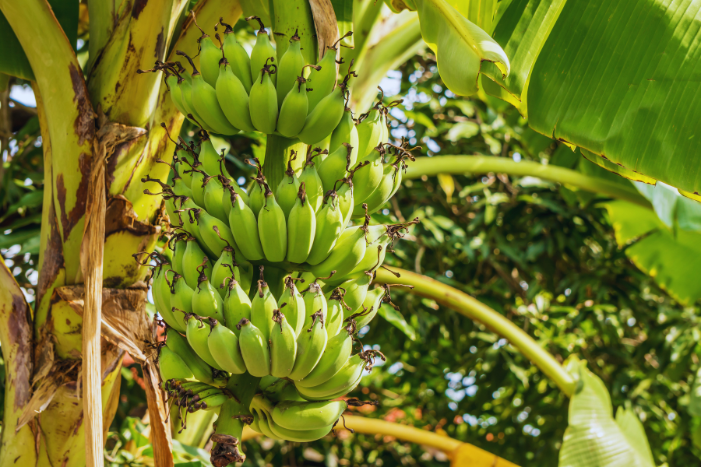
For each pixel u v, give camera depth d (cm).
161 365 171
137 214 198
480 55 170
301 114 173
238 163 337
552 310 471
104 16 200
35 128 337
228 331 163
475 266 507
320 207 172
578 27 206
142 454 248
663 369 464
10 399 198
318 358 165
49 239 199
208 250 176
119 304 194
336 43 181
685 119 195
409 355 564
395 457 596
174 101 182
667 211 306
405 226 182
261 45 177
